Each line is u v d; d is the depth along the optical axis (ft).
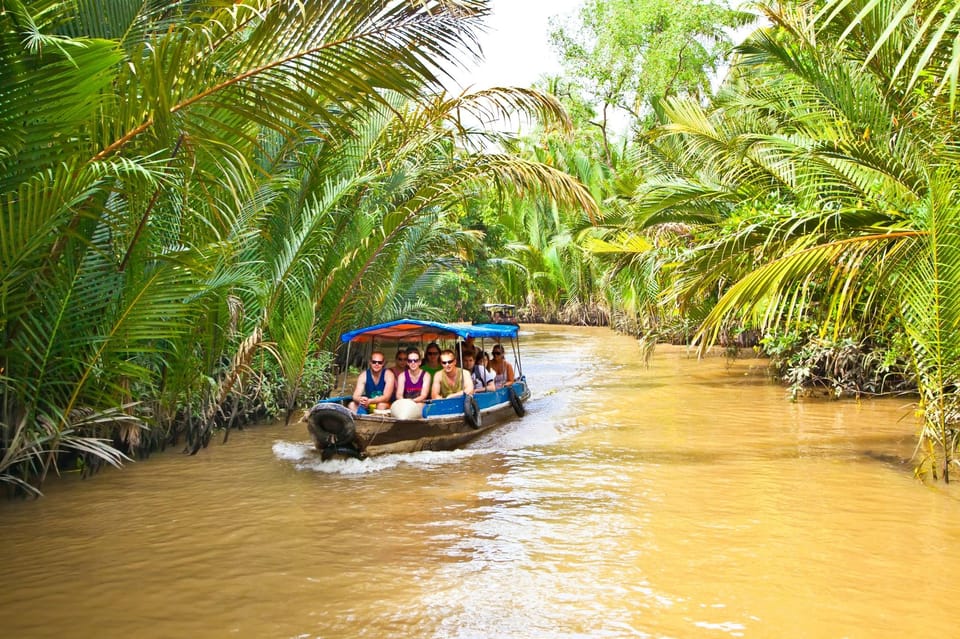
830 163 31.24
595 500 25.22
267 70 21.74
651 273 56.54
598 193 126.52
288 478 28.76
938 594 17.21
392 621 16.07
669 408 44.73
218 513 24.06
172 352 31.55
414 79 22.38
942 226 23.48
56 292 25.48
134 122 21.80
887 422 38.47
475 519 23.26
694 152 55.11
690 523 22.54
